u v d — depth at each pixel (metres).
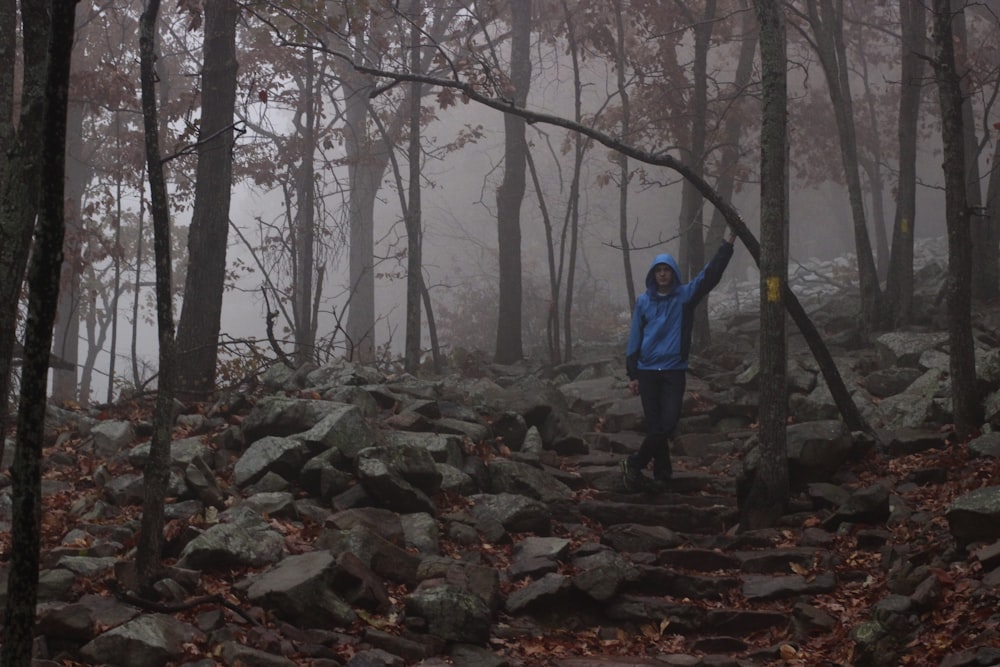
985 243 14.27
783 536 7.19
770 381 7.64
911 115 13.65
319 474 7.14
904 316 13.34
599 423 10.95
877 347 11.21
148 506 5.36
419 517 6.83
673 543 7.21
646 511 7.86
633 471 8.30
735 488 8.34
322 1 10.41
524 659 5.44
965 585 5.44
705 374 13.23
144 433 8.31
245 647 4.87
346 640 5.25
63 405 9.77
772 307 7.69
